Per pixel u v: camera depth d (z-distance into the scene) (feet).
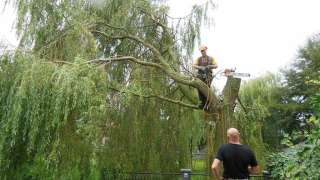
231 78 33.45
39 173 28.12
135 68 33.65
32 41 30.63
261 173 28.99
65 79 25.85
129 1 34.78
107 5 34.45
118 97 29.96
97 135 27.50
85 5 33.83
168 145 36.60
